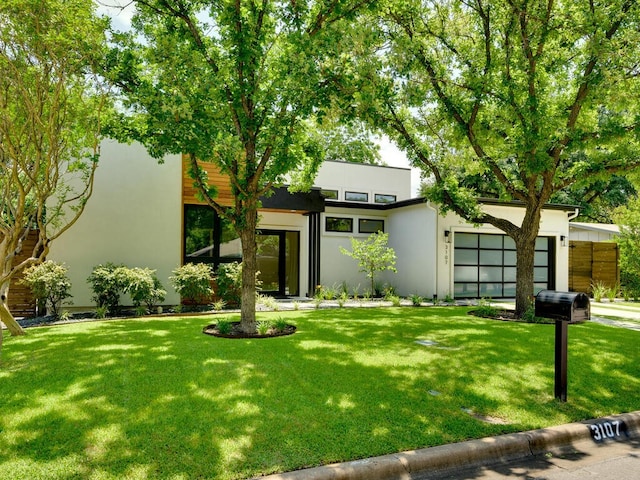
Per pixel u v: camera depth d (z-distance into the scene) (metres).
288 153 8.23
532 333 8.47
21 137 7.23
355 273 17.83
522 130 10.09
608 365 6.30
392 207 17.55
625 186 29.19
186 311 11.60
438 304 14.08
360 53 7.88
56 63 6.81
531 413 4.50
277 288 15.84
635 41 9.16
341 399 4.58
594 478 3.45
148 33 8.50
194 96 7.23
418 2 10.66
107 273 10.80
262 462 3.26
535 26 10.05
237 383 5.02
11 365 5.66
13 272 7.02
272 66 8.70
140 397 4.50
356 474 3.22
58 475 2.98
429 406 4.49
